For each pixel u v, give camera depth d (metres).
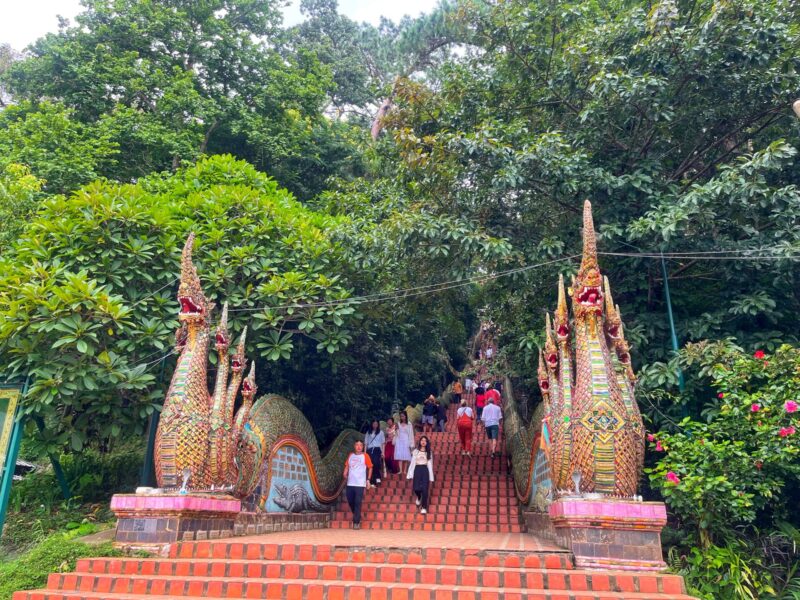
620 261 10.04
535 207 11.02
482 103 11.98
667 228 8.14
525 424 15.27
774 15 8.95
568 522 6.18
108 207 9.52
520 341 10.41
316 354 13.55
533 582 5.60
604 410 6.39
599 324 6.84
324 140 20.84
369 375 16.06
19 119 15.68
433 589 5.39
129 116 16.53
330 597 5.54
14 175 13.13
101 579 6.14
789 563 6.98
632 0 11.82
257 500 9.15
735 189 8.12
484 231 10.18
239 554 6.67
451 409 22.11
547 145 9.48
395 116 12.09
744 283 9.30
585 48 10.18
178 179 12.90
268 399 10.24
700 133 10.40
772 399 6.69
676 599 5.07
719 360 7.71
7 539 9.23
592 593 5.30
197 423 7.44
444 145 10.31
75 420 9.91
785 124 10.02
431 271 11.16
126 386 8.51
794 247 8.05
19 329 8.20
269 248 10.77
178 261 9.92
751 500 6.98
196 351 7.79
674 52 9.32
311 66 21.02
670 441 7.11
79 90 17.72
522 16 11.31
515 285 10.80
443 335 18.27
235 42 19.28
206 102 17.81
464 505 11.36
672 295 9.99
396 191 13.09
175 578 6.02
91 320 8.80
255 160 19.53
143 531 6.91
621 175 9.87
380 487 12.55
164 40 18.48
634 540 5.96
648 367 9.23
